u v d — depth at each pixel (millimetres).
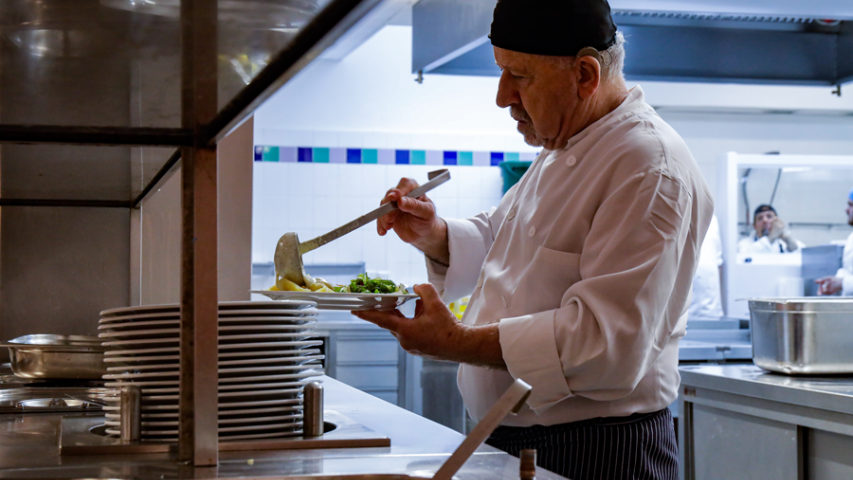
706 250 4949
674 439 1342
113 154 1121
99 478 716
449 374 3869
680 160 1214
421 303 1174
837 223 5309
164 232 1912
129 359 890
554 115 1324
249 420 896
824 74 2836
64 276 1852
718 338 3535
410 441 922
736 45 2754
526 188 1471
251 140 2008
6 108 764
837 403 1794
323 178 5078
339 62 5133
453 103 5262
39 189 1611
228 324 908
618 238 1133
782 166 5125
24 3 496
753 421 2137
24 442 918
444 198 5227
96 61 618
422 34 2875
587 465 1233
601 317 1076
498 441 1370
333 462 790
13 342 1409
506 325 1147
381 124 5184
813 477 1941
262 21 497
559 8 1256
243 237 2008
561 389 1115
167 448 839
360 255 5113
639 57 2682
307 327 957
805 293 4863
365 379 4152
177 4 470
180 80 641
